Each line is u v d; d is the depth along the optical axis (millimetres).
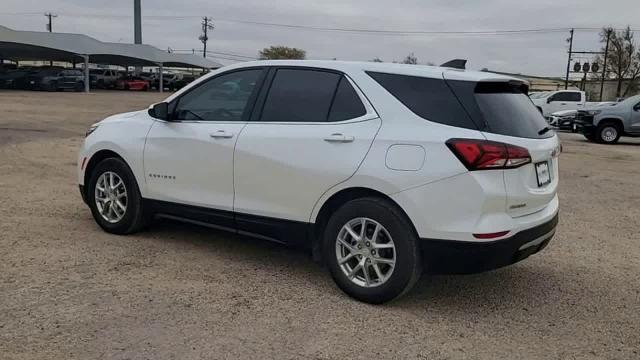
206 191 5168
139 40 68125
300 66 4863
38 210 6824
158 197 5504
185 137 5250
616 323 4281
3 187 8148
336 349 3680
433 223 4055
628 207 8547
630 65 70188
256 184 4820
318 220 4602
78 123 19656
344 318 4141
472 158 3953
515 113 4375
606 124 20375
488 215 3986
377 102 4398
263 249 5668
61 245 5480
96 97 41062
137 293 4410
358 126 4406
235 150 4906
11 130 16172
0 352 3447
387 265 4316
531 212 4293
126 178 5695
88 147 5969
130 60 62531
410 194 4102
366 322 4094
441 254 4082
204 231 6199
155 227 6246
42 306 4098
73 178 9125
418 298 4609
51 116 22172
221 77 5254
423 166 4074
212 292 4512
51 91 46906
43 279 4598
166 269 4969
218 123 5133
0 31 43281
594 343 3936
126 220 5750
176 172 5336
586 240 6590
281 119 4797
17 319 3885
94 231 6000
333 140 4438
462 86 4207
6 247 5352
